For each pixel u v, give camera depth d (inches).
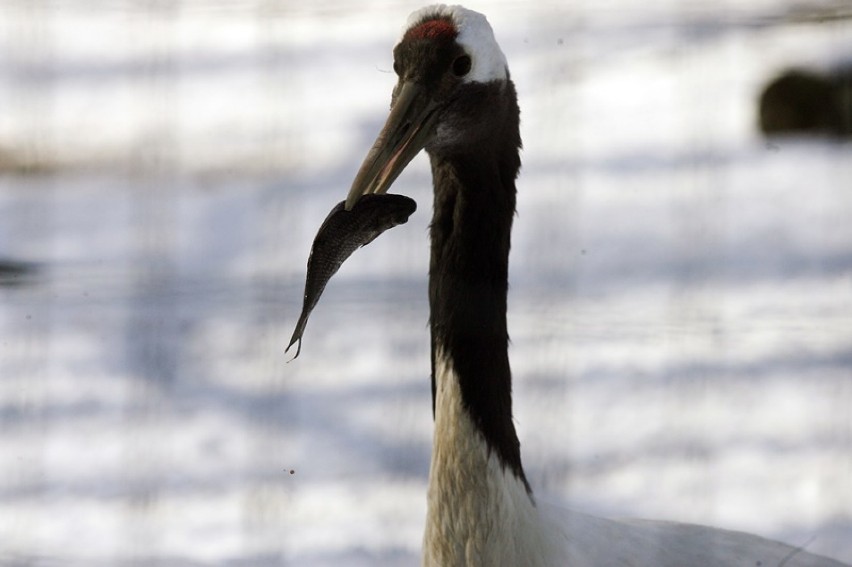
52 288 495.8
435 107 249.0
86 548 359.6
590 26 706.8
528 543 247.9
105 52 710.5
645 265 521.3
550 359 423.8
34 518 375.6
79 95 682.8
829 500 372.8
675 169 624.7
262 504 379.2
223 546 361.1
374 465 405.7
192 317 485.1
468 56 247.8
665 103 692.1
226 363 462.0
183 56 696.4
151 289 486.9
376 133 651.5
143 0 646.5
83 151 648.4
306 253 536.4
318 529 370.3
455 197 254.2
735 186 609.0
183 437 422.3
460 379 247.0
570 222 566.9
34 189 614.2
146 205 574.6
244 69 707.4
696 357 449.4
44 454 414.3
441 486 250.8
